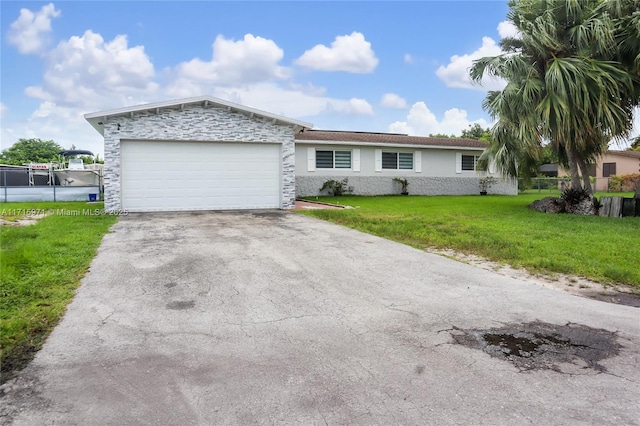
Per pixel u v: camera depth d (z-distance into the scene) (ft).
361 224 31.55
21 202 55.47
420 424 7.27
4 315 11.97
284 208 43.16
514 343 10.85
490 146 48.39
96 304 13.30
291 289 15.35
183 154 40.75
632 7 35.09
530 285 16.26
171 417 7.43
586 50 36.29
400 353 10.16
